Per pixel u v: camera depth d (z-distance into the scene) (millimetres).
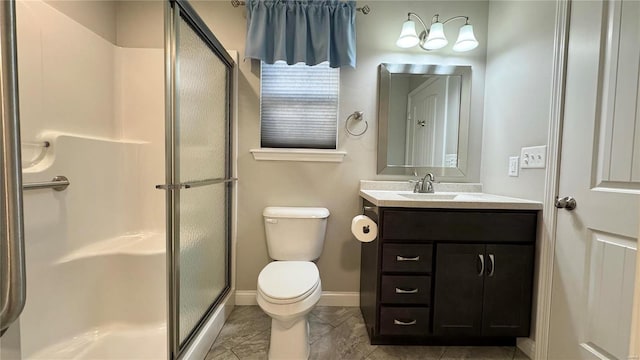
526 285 1526
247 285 2113
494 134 1946
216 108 1744
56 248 1454
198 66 1466
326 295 2117
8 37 524
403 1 2057
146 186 1979
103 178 1779
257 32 1881
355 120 2076
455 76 2074
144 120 1984
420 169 2098
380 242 1522
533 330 1521
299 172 2076
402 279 1530
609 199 1150
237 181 2068
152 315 1669
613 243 1142
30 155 1387
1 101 522
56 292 1429
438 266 1519
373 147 2094
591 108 1231
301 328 1495
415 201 1495
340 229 2105
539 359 1479
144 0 1993
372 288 1658
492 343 1644
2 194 528
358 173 2094
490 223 1516
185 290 1373
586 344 1250
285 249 1879
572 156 1322
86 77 1716
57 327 1432
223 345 1643
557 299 1396
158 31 1995
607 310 1161
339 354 1570
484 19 2064
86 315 1573
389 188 2062
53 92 1504
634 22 1072
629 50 1089
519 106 1688
